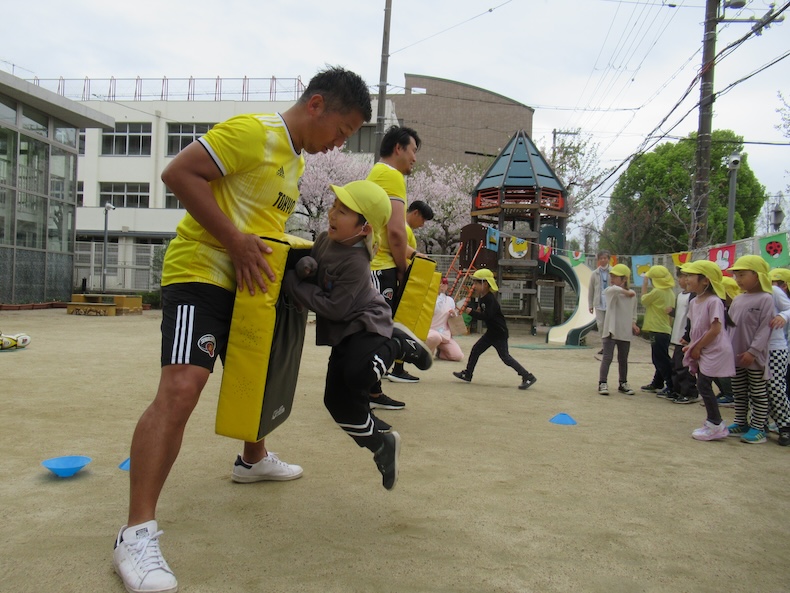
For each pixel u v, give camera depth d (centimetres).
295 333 272
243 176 243
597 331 1697
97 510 270
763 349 476
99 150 3206
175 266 240
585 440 448
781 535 279
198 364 230
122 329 1209
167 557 228
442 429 463
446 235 2880
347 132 263
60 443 376
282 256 239
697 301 498
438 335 939
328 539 250
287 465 326
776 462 414
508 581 221
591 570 234
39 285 1844
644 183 3152
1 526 251
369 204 259
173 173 225
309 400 549
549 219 1767
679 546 261
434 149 4216
